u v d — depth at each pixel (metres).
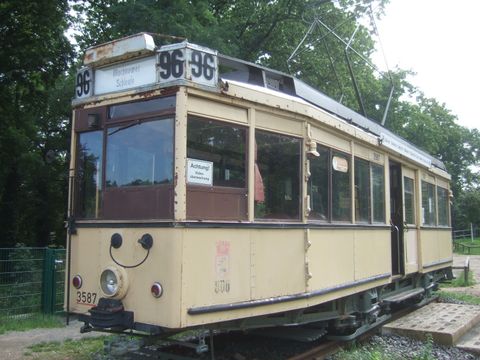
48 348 7.76
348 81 20.77
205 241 5.02
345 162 7.43
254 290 5.47
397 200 10.43
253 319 5.83
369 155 8.38
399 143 9.91
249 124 5.59
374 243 8.26
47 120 21.50
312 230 6.36
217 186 5.23
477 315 9.91
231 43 15.89
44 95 16.67
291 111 6.06
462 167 59.59
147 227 5.03
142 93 5.21
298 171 6.20
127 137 5.36
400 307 11.32
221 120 5.32
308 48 19.98
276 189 5.88
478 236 52.84
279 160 5.95
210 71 5.18
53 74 15.84
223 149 5.32
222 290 5.13
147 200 5.12
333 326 7.34
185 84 4.97
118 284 5.08
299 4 19.03
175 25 13.30
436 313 10.16
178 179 4.89
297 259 6.06
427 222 12.19
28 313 10.52
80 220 5.64
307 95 6.94
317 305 6.96
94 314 5.20
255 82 6.26
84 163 5.73
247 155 5.56
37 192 22.66
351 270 7.36
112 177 5.45
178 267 4.79
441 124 49.53
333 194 7.02
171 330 5.10
